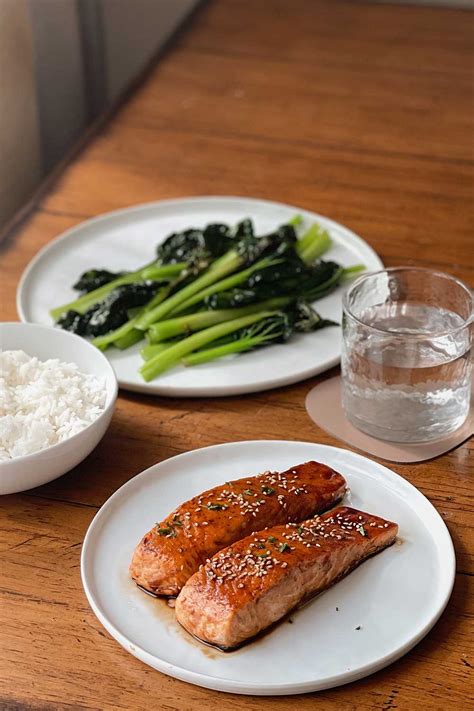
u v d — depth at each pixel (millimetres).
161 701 730
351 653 743
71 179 1278
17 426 853
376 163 1303
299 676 729
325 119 1396
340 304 1062
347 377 915
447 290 927
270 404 955
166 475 863
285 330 1009
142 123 1393
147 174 1287
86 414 872
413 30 1656
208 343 1010
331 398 956
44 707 729
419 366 878
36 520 849
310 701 729
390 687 736
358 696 731
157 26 2023
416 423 899
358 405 912
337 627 758
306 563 759
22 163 1530
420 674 744
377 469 865
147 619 764
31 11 1661
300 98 1443
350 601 774
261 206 1204
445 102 1435
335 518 805
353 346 895
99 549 810
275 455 880
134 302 1031
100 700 732
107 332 1020
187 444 914
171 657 741
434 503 857
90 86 2018
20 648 761
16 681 742
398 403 893
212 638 739
